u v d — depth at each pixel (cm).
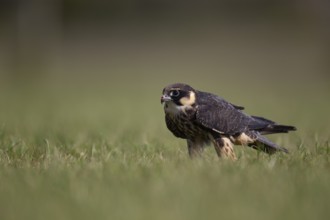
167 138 1142
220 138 908
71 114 1956
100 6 5316
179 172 727
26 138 1097
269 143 920
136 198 615
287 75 3956
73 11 5253
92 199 614
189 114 902
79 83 3678
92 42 5047
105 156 893
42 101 2583
